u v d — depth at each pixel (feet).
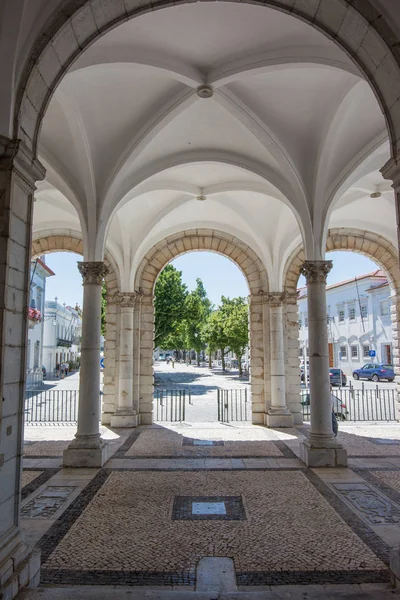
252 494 21.77
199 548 15.58
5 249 12.36
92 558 14.80
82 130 25.84
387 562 14.48
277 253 45.52
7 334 12.36
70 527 17.56
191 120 28.09
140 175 31.04
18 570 11.84
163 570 13.96
